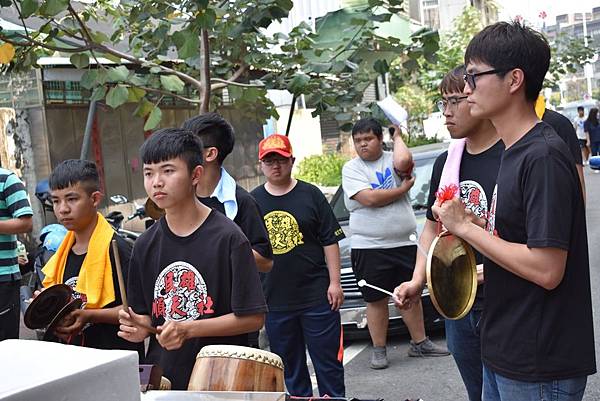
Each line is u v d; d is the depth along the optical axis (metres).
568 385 2.71
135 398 1.71
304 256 5.05
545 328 2.69
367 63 6.08
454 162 3.66
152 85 6.47
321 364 5.10
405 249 6.29
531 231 2.63
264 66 6.57
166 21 6.04
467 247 3.09
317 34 6.20
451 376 6.00
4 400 1.46
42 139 10.55
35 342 1.86
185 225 3.10
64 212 3.78
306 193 5.12
